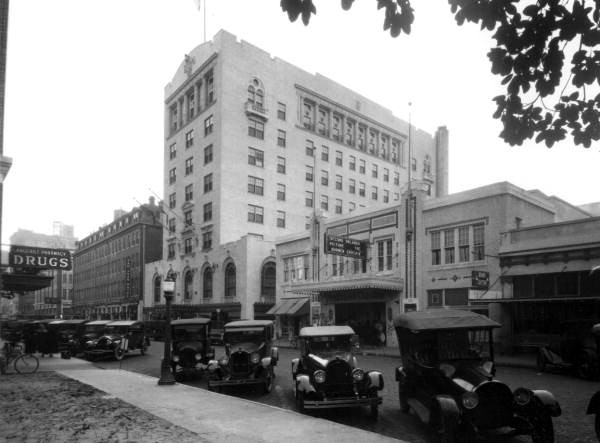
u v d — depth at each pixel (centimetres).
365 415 1025
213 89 4838
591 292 1947
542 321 2111
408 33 526
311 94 5478
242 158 4722
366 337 2909
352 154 5841
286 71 5234
